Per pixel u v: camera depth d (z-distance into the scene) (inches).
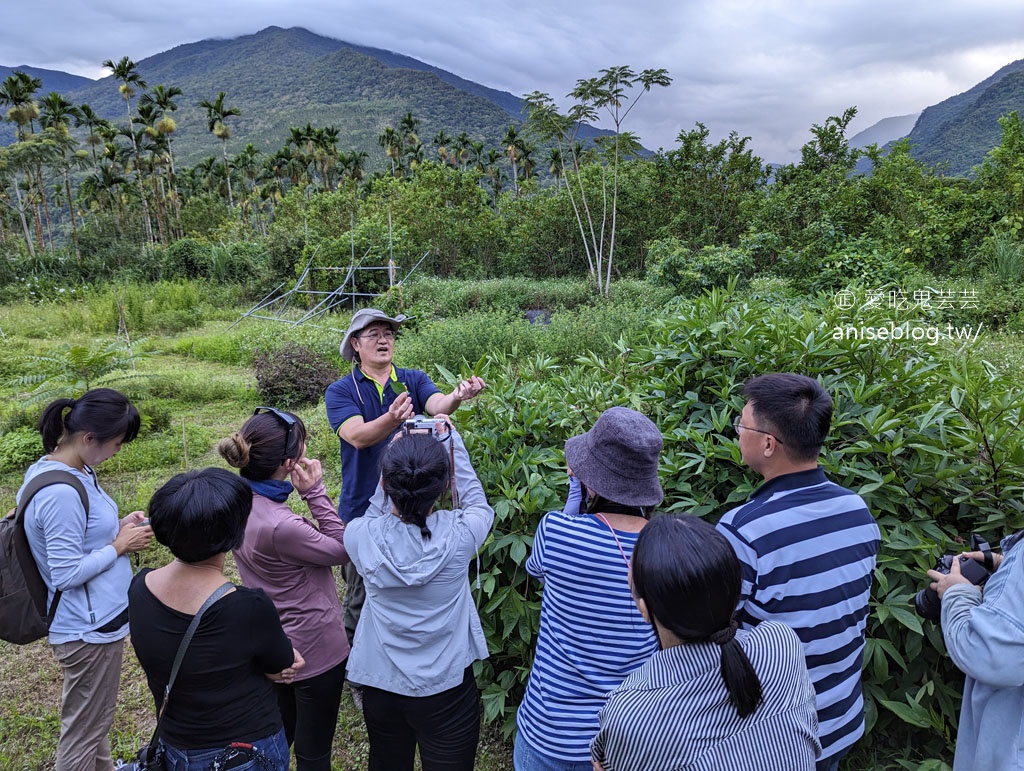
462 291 689.6
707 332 113.1
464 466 88.3
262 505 86.3
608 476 71.4
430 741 81.0
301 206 1058.7
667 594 50.4
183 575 68.7
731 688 48.3
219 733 67.9
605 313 478.3
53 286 943.7
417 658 78.0
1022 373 198.2
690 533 51.9
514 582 106.7
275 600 88.0
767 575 66.2
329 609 91.4
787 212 740.0
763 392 69.3
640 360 126.0
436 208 964.6
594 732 67.9
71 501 90.0
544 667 72.5
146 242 1545.3
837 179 764.6
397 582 74.9
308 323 627.2
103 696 96.2
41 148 1690.5
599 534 69.6
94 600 93.0
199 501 66.2
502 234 991.0
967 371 105.0
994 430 92.3
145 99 1971.0
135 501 227.8
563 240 981.2
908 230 645.3
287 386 375.6
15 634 89.7
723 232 935.0
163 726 69.1
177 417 348.8
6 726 123.6
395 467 75.0
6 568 88.9
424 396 117.1
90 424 91.9
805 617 66.2
